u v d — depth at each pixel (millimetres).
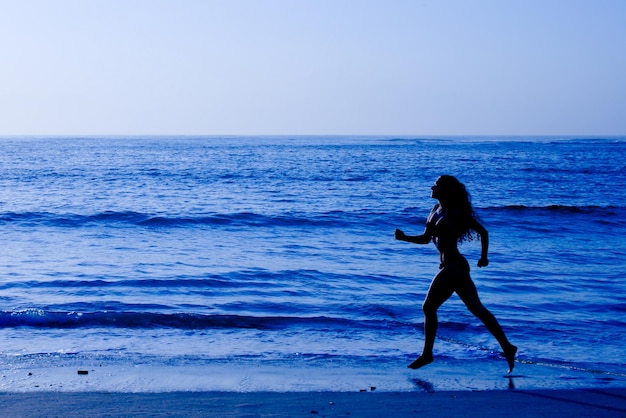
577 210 23609
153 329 8211
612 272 12820
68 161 60375
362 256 14453
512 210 23656
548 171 48875
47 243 15930
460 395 5664
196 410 5109
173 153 86188
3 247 15180
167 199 27125
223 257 14078
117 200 26438
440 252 6191
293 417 4984
